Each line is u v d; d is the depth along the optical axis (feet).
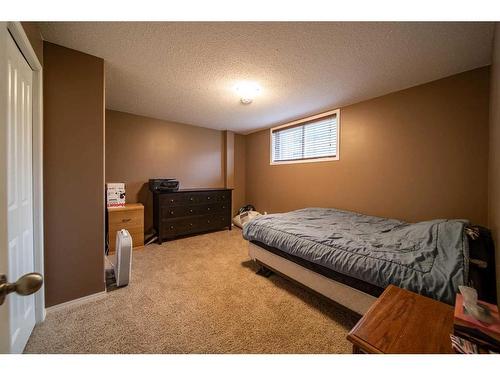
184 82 7.38
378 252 4.61
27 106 4.14
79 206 5.44
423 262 4.05
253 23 4.51
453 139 6.80
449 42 5.11
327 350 4.04
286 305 5.49
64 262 5.25
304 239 5.86
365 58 5.83
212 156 14.40
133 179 11.29
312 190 11.41
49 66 4.99
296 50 5.48
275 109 10.27
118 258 6.31
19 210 3.74
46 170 4.96
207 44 5.25
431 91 7.22
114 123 10.63
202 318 4.94
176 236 11.82
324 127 10.85
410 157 7.75
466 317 2.29
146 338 4.29
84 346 4.06
